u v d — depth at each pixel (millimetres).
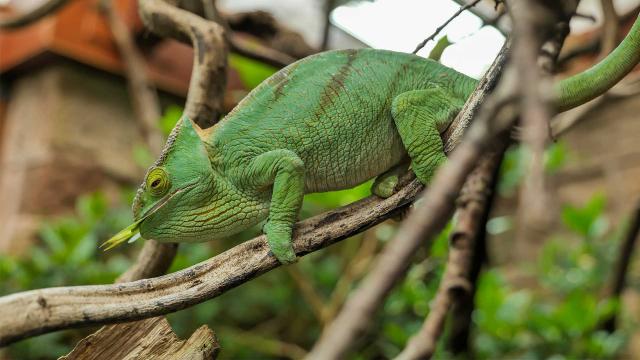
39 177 1843
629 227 1271
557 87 704
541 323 1342
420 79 732
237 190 708
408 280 1442
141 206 697
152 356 702
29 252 1734
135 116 2002
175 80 1970
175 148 702
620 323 1517
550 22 758
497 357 1415
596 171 1967
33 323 605
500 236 1972
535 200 407
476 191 1021
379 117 716
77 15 1843
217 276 672
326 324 1466
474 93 698
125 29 1653
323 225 700
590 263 1530
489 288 1414
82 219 1768
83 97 1923
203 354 704
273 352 1674
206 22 907
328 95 712
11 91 2037
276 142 706
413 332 1437
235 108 722
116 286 646
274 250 678
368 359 1579
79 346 698
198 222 703
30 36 1868
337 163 717
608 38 988
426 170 700
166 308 654
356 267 1535
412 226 367
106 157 1937
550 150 1413
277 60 1215
